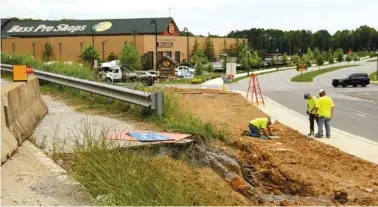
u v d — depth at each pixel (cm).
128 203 614
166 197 637
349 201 900
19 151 854
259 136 1641
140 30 9169
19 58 2664
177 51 9244
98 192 658
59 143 920
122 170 682
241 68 9881
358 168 1217
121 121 1207
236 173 967
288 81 6241
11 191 659
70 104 1530
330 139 1686
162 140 920
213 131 1223
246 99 3019
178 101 1418
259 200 841
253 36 16162
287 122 2114
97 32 9175
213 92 3600
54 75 1878
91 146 756
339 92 4275
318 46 18475
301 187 997
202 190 760
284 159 1273
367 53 17512
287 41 16862
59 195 653
